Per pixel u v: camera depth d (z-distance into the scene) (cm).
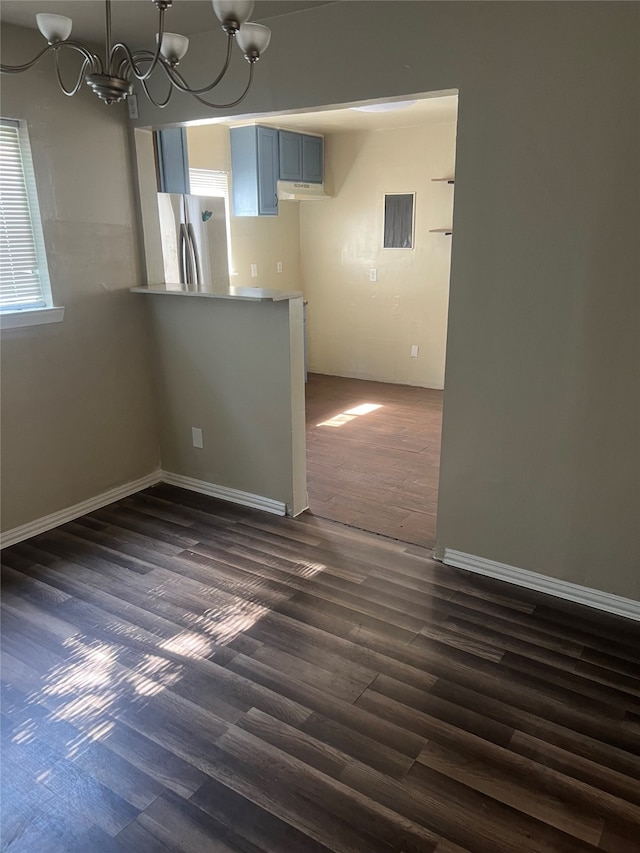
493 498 284
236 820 174
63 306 334
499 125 242
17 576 297
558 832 171
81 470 360
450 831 171
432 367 651
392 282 653
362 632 254
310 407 580
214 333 354
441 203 605
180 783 186
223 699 219
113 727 207
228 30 159
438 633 253
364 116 540
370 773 189
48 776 189
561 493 266
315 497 380
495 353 266
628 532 256
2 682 228
